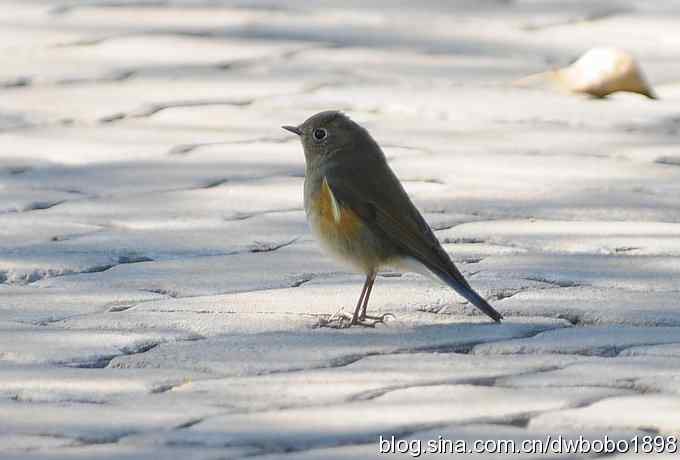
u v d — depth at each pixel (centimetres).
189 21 2194
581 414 870
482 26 2173
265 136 1650
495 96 1812
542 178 1483
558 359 988
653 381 930
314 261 1239
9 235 1303
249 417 866
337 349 1014
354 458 802
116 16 2228
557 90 1847
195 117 1722
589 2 2333
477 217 1359
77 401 902
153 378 946
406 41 2083
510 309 1105
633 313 1088
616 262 1222
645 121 1706
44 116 1720
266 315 1094
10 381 940
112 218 1359
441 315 1101
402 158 1557
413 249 1074
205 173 1508
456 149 1593
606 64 1845
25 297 1138
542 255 1245
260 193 1441
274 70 1928
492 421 860
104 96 1805
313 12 2264
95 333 1045
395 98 1795
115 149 1595
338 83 1864
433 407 884
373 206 1085
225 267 1220
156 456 805
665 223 1338
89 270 1212
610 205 1394
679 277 1179
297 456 804
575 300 1123
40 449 817
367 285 1093
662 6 2305
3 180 1479
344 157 1104
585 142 1620
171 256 1251
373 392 913
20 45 2045
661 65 1967
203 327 1062
